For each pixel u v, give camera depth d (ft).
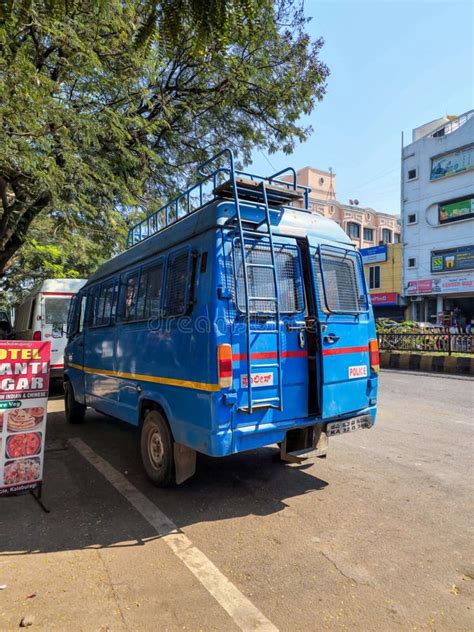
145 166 32.99
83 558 10.64
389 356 47.96
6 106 17.37
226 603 8.78
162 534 11.83
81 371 23.54
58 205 24.95
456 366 41.11
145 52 7.41
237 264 12.80
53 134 21.50
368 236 142.92
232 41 7.34
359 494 14.21
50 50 21.40
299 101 37.63
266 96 36.73
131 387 17.25
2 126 17.85
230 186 12.69
